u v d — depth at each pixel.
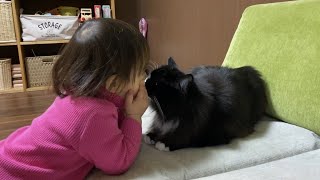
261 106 1.40
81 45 0.96
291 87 1.30
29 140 0.98
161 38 3.39
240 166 1.08
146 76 1.21
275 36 1.43
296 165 0.95
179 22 2.89
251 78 1.42
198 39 2.56
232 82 1.34
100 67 0.94
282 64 1.36
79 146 0.94
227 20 2.13
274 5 1.51
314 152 1.08
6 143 1.05
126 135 1.03
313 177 0.85
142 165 1.06
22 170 0.94
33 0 3.76
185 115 1.18
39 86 3.56
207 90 1.25
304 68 1.26
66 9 3.62
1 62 3.37
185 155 1.12
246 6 1.91
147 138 1.24
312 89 1.22
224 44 2.20
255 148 1.16
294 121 1.31
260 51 1.48
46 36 3.41
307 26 1.29
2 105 2.96
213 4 2.27
